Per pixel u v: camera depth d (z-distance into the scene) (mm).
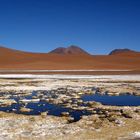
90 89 43625
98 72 86062
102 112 25484
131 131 18859
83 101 31984
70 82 53875
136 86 47469
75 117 23469
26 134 18141
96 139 16969
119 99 34312
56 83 52094
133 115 23531
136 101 32812
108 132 18625
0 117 22688
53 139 17109
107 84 50719
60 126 20125
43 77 66125
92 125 20422
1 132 18453
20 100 32438
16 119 22016
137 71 91188
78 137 17484
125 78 63531
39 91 41281
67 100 32500
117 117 22969
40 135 17953
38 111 26172
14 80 57406
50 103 30547
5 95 36969
